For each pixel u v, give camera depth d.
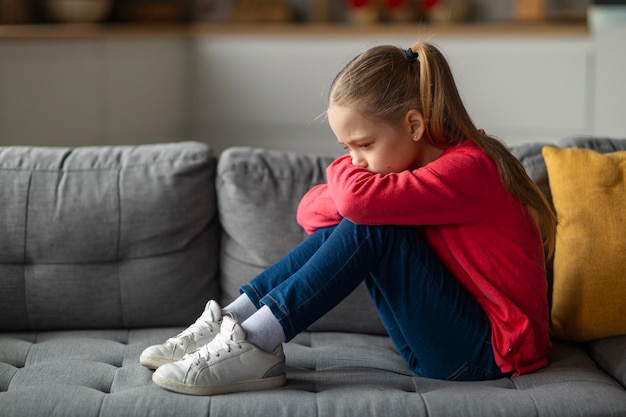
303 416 1.63
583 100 4.58
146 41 4.48
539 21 4.82
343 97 1.78
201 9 5.27
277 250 2.16
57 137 3.69
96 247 2.15
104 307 2.16
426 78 1.78
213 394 1.70
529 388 1.76
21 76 3.42
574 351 1.99
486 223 1.81
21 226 2.14
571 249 2.02
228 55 4.90
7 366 1.86
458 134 1.84
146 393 1.69
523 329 1.78
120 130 4.26
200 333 1.83
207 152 2.24
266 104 4.91
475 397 1.68
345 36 4.76
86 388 1.74
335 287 1.73
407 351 1.90
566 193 2.07
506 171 1.80
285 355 1.95
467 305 1.80
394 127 1.79
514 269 1.81
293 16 5.29
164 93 4.71
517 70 4.63
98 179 2.19
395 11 4.99
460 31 4.64
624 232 2.00
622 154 2.12
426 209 1.75
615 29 4.46
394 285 1.78
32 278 2.15
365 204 1.74
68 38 3.75
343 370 1.87
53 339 2.09
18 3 4.34
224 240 2.24
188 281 2.19
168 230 2.17
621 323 1.99
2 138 3.31
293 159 2.25
